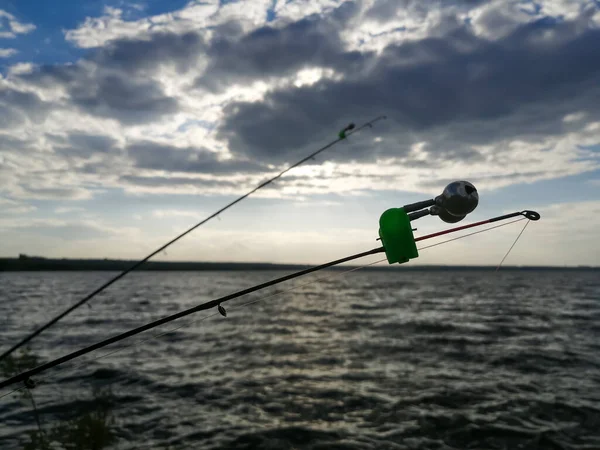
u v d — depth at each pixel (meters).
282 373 12.44
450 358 14.37
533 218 1.94
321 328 22.97
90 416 8.52
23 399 10.10
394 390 10.50
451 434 7.80
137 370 12.97
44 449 7.13
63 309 34.59
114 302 43.09
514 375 11.93
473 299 46.53
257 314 32.00
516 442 7.46
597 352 15.27
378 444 7.41
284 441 7.57
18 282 95.44
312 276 132.50
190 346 17.39
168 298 50.03
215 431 8.05
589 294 56.56
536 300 44.44
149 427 8.30
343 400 9.77
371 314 30.73
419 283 105.25
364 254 2.02
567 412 8.84
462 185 1.88
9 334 21.17
